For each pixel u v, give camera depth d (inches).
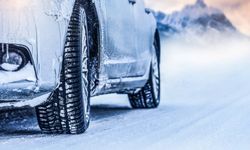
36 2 163.6
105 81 215.9
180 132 177.3
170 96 406.6
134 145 149.9
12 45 160.4
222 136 164.6
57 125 181.8
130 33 249.0
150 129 189.3
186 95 414.6
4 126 211.2
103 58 209.3
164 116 241.8
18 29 160.7
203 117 228.1
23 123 220.7
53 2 168.6
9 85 160.9
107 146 149.6
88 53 196.4
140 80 266.5
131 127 198.4
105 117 246.2
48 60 165.8
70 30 178.9
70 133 184.5
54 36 167.2
